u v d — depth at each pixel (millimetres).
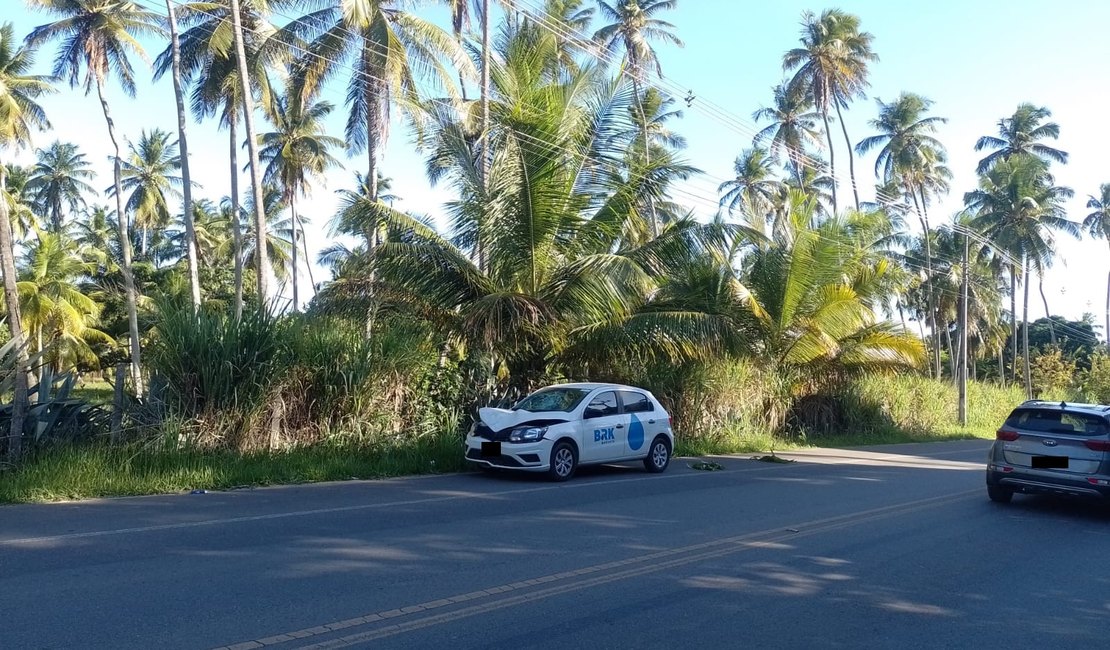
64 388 13383
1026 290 50062
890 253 42625
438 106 17719
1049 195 47688
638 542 8961
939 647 5945
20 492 10297
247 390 13484
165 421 12688
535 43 17891
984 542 9781
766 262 25609
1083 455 11930
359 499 11164
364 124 26750
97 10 29406
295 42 24344
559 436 13516
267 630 5637
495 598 6641
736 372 22547
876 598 7145
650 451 15352
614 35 39094
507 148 16641
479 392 17047
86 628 5551
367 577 7102
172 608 6043
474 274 17062
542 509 10844
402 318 16625
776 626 6238
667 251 17906
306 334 14781
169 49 29156
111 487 11055
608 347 17953
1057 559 9008
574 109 17359
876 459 21109
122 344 42375
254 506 10352
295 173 44812
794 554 8711
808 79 45062
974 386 43031
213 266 56906
